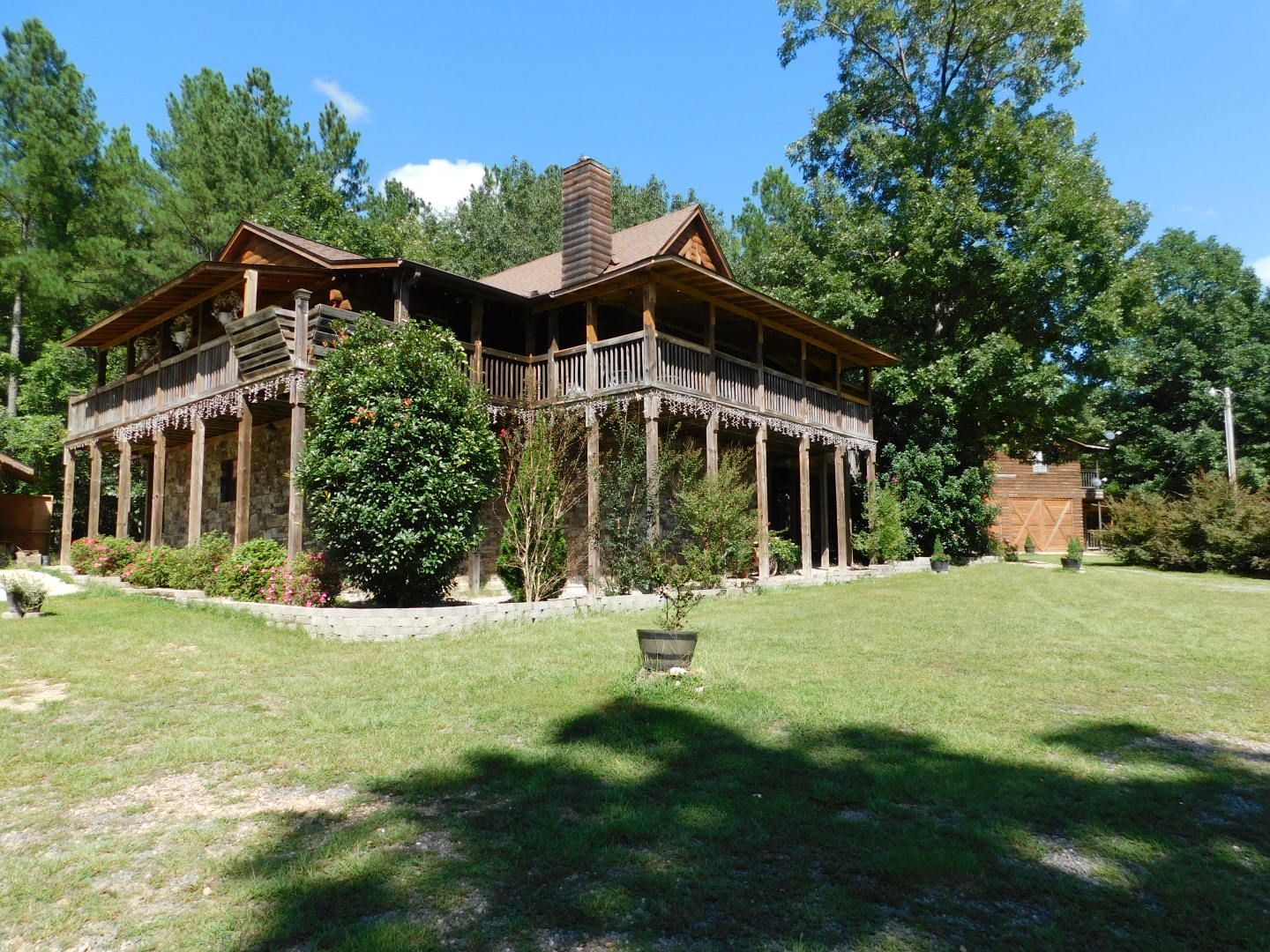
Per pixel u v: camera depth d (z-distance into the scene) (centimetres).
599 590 1463
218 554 1384
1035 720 618
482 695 681
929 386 2347
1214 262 3638
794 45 2911
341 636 965
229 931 318
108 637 948
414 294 1722
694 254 2033
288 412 1600
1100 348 2459
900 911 330
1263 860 380
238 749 544
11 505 2433
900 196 2614
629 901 336
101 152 2997
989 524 2577
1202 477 2420
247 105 3173
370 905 335
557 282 1972
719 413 1659
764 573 1725
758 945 303
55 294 2722
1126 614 1259
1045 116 2675
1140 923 322
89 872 371
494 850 385
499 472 1247
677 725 588
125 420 1841
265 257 1714
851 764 509
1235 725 611
